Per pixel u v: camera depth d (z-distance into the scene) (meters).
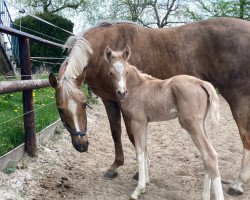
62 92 1.87
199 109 1.77
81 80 2.06
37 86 2.33
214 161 1.72
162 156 2.83
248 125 2.12
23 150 2.27
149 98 1.91
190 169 2.51
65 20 8.08
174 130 3.80
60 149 2.64
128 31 2.24
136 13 11.80
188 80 1.82
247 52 2.09
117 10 11.85
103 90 2.25
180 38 2.22
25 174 2.02
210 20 2.23
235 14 8.13
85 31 2.23
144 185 1.96
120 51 2.09
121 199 1.95
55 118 3.19
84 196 1.95
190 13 9.07
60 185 2.04
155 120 1.96
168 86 1.86
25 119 2.26
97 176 2.29
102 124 4.00
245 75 2.10
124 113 2.03
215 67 2.17
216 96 1.78
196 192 2.08
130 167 2.52
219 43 2.14
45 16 8.00
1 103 3.34
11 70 5.35
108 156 2.77
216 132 3.71
